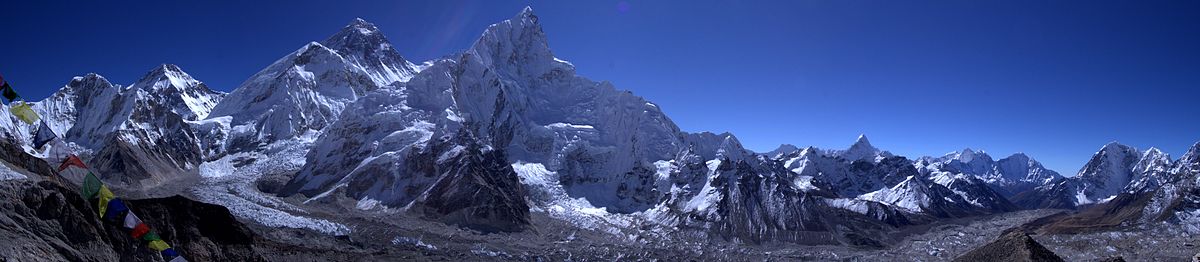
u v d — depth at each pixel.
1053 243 187.75
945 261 162.25
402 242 131.25
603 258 145.00
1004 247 118.75
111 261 72.50
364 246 119.81
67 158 40.34
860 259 165.12
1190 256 153.25
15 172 78.00
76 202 75.25
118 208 41.09
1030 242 114.88
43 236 68.19
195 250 83.44
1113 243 181.12
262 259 90.56
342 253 106.94
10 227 65.56
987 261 118.31
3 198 68.81
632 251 156.00
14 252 61.50
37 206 71.38
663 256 152.75
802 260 160.50
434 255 123.38
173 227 83.50
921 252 180.38
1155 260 152.75
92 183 40.47
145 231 42.44
